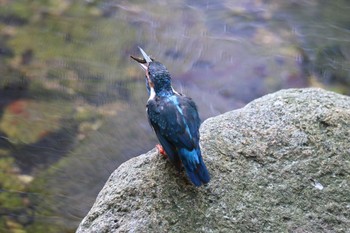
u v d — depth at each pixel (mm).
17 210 10789
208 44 15352
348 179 7109
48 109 13266
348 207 6879
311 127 7598
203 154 7184
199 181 6336
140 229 6555
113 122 12906
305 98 8078
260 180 7020
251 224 6633
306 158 7262
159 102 6699
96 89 13875
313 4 16953
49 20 16047
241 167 7129
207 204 6734
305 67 14734
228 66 14664
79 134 12602
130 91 13812
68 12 16391
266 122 7695
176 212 6656
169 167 7031
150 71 6957
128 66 14633
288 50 15211
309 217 6758
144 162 7242
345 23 16188
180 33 15734
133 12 16438
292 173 7113
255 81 14227
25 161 11914
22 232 10367
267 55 15016
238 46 15312
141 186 6930
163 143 6648
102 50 15148
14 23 15922
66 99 13539
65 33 15641
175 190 6820
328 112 7781
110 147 12305
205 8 16656
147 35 15641
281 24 16125
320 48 15297
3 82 13914
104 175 11656
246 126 7637
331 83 14367
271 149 7336
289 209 6809
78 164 11875
